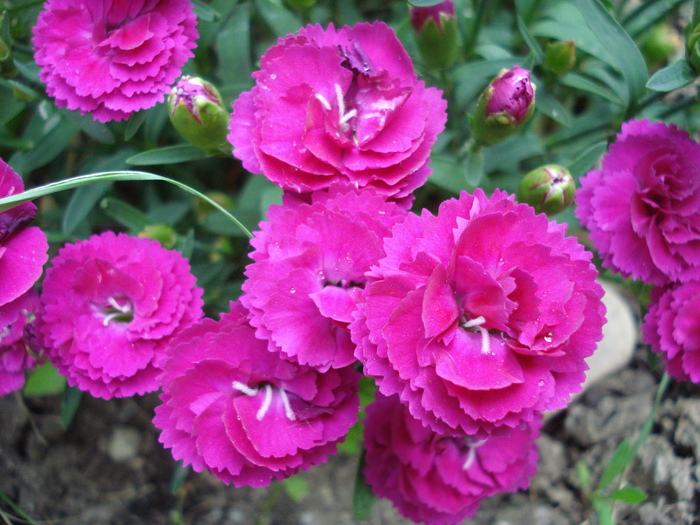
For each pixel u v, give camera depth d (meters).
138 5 0.19
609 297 0.26
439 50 0.22
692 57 0.19
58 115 0.23
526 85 0.19
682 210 0.19
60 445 0.24
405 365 0.16
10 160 0.22
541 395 0.16
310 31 0.19
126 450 0.24
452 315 0.16
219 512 0.24
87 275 0.18
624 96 0.23
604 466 0.24
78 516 0.23
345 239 0.17
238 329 0.17
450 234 0.16
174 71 0.20
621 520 0.22
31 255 0.18
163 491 0.24
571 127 0.24
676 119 0.24
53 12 0.19
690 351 0.20
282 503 0.24
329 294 0.17
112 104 0.19
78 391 0.21
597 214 0.20
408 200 0.19
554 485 0.24
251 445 0.17
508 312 0.16
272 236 0.17
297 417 0.17
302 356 0.17
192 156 0.20
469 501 0.19
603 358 0.25
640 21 0.25
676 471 0.22
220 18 0.22
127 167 0.23
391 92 0.18
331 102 0.18
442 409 0.16
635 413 0.24
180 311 0.19
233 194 0.27
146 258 0.19
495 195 0.17
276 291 0.17
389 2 0.28
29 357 0.19
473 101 0.25
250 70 0.24
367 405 0.20
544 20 0.25
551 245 0.17
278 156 0.18
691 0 0.27
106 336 0.19
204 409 0.17
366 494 0.20
